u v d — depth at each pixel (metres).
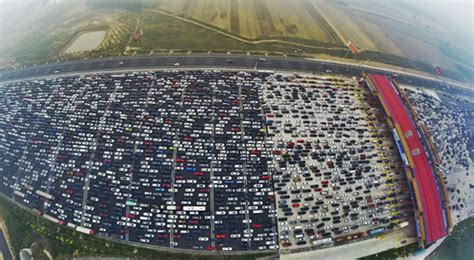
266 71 190.12
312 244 129.50
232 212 133.88
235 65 194.62
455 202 149.62
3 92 189.38
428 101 187.88
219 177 141.50
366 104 174.38
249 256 126.56
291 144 153.25
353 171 148.12
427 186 141.25
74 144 155.50
